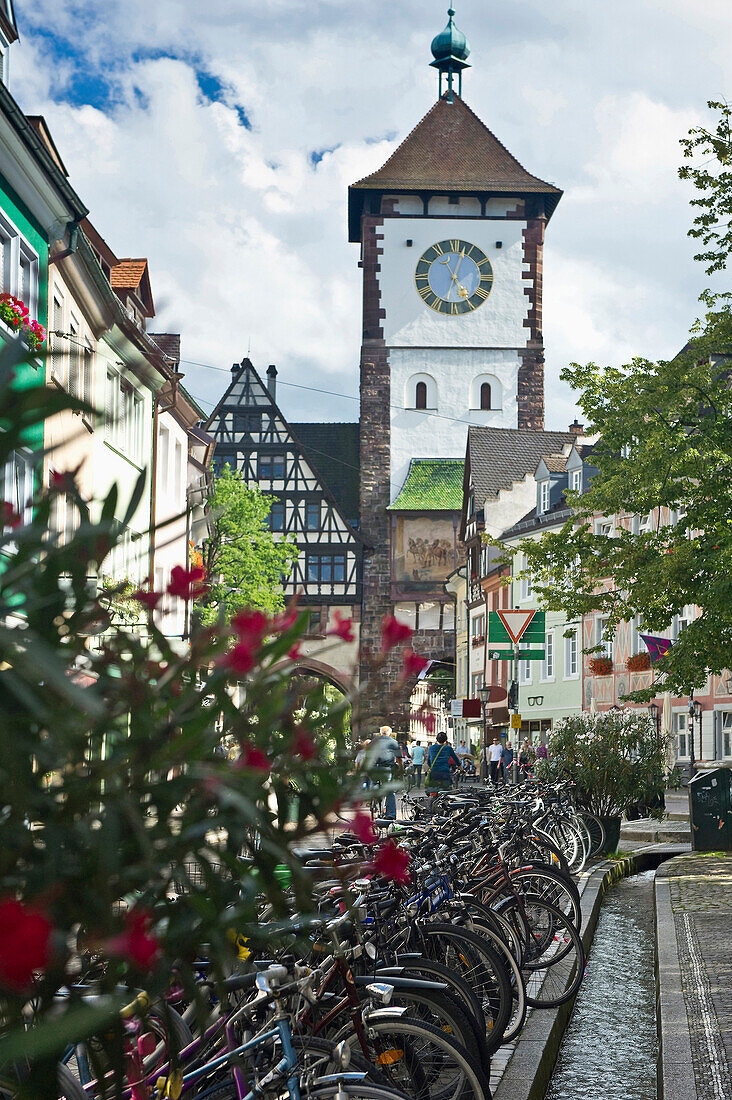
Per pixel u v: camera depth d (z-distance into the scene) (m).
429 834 7.33
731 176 17.80
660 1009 7.54
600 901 13.41
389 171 68.25
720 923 11.06
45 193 19.45
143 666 1.62
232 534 50.91
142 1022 1.73
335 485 76.50
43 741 1.45
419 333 68.25
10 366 1.37
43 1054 1.27
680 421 18.94
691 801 18.70
